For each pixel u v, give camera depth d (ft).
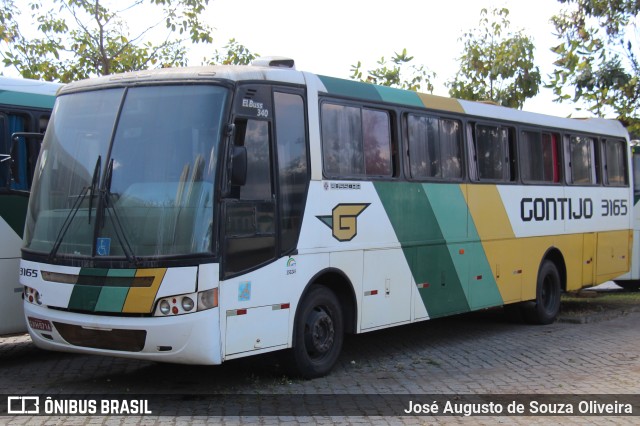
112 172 24.30
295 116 27.02
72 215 24.67
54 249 24.76
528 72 62.13
